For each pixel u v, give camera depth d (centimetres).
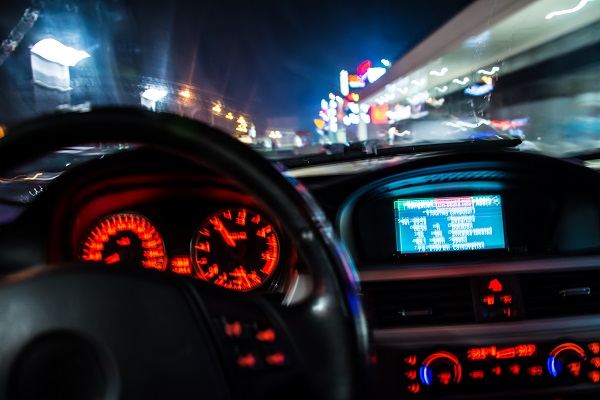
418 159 217
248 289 195
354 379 101
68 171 175
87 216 194
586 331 200
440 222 220
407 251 217
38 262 153
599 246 222
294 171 286
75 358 90
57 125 105
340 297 104
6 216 236
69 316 90
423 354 196
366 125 2239
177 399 89
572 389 198
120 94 2056
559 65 1098
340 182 217
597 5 952
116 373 89
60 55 2002
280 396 97
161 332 91
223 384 92
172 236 202
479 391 196
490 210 223
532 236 230
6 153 106
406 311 199
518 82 1247
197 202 202
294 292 164
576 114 1044
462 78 1516
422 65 1827
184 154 106
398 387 195
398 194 221
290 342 103
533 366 197
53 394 88
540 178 225
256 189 105
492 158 218
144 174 196
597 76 988
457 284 202
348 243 213
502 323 199
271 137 504
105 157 187
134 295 92
